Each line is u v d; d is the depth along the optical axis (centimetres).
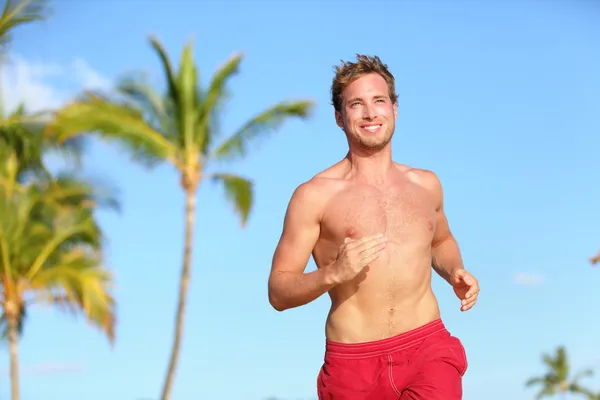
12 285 2034
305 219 462
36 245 2012
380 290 453
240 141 1905
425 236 463
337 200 460
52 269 1984
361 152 468
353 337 456
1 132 1992
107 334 1959
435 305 467
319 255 470
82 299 1966
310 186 466
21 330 2088
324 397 467
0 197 2016
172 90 1914
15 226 2009
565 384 5678
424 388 443
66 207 2030
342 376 457
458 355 457
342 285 457
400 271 453
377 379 453
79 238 2033
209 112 1923
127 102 1894
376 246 420
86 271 1981
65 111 1862
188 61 1923
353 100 464
